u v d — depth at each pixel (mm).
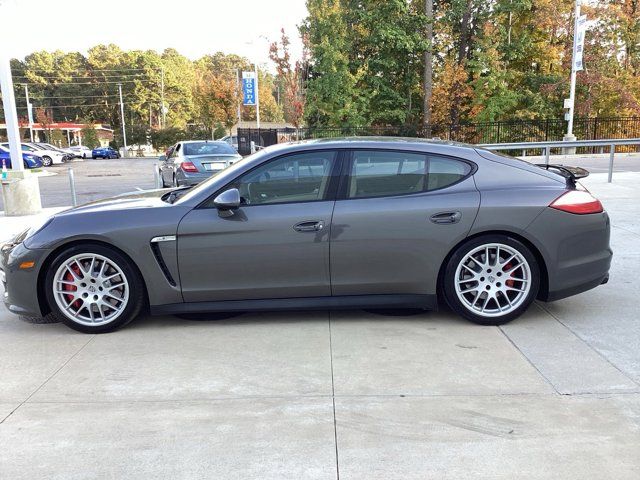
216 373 3631
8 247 4520
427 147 4395
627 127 28469
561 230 4234
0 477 2555
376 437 2830
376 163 4344
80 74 101188
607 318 4496
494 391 3293
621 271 5781
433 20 27641
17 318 4844
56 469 2615
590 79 29141
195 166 12906
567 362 3676
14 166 10305
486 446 2727
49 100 97875
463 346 3977
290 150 4371
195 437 2865
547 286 4332
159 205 4434
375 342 4086
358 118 27578
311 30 27859
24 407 3219
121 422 3031
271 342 4137
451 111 28984
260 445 2779
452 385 3381
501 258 4320
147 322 4641
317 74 28297
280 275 4293
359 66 28016
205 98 56656
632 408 3062
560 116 30125
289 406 3172
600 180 12430
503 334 4191
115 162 39875
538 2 29188
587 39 29359
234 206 4133
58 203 13109
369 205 4254
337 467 2582
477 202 4219
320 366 3695
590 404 3115
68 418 3086
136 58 96938
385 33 26312
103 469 2609
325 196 4305
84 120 92438
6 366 3812
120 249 4273
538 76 30172
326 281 4309
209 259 4262
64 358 3930
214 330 4414
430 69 28312
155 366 3762
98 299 4348
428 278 4297
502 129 28109
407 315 4656
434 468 2561
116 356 3947
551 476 2486
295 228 4223
